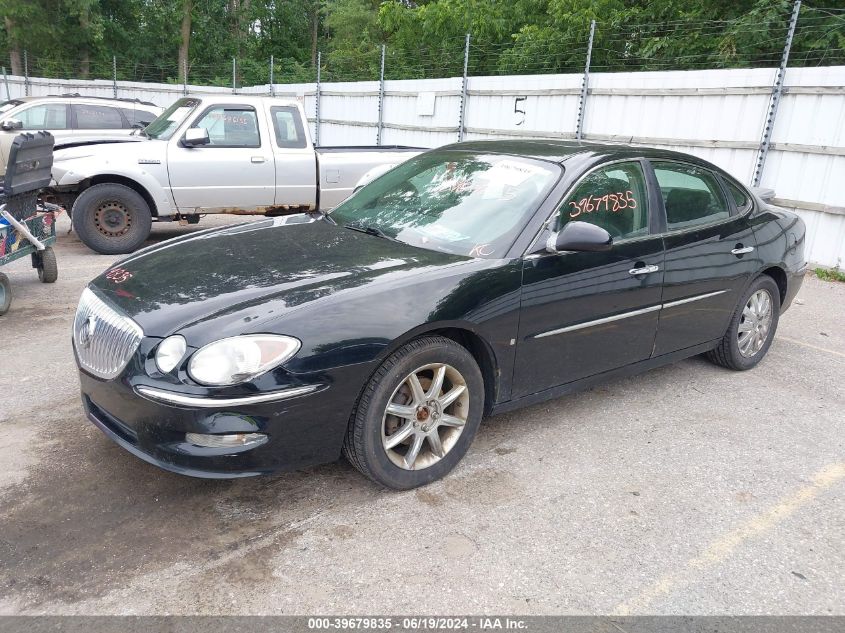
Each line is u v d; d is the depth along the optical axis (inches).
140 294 120.1
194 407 102.6
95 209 314.8
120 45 1416.1
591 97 420.2
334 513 118.0
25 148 219.3
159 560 104.3
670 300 159.5
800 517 123.0
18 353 189.0
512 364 133.7
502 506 121.9
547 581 102.7
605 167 149.3
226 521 114.9
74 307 234.2
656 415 163.6
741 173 353.4
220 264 129.8
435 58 851.4
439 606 96.5
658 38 558.3
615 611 97.1
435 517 117.7
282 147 337.4
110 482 125.3
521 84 465.1
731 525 119.6
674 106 377.1
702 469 138.6
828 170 318.7
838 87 309.1
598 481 132.1
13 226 226.7
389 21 929.5
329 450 114.0
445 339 122.8
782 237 193.2
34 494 120.5
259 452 106.8
